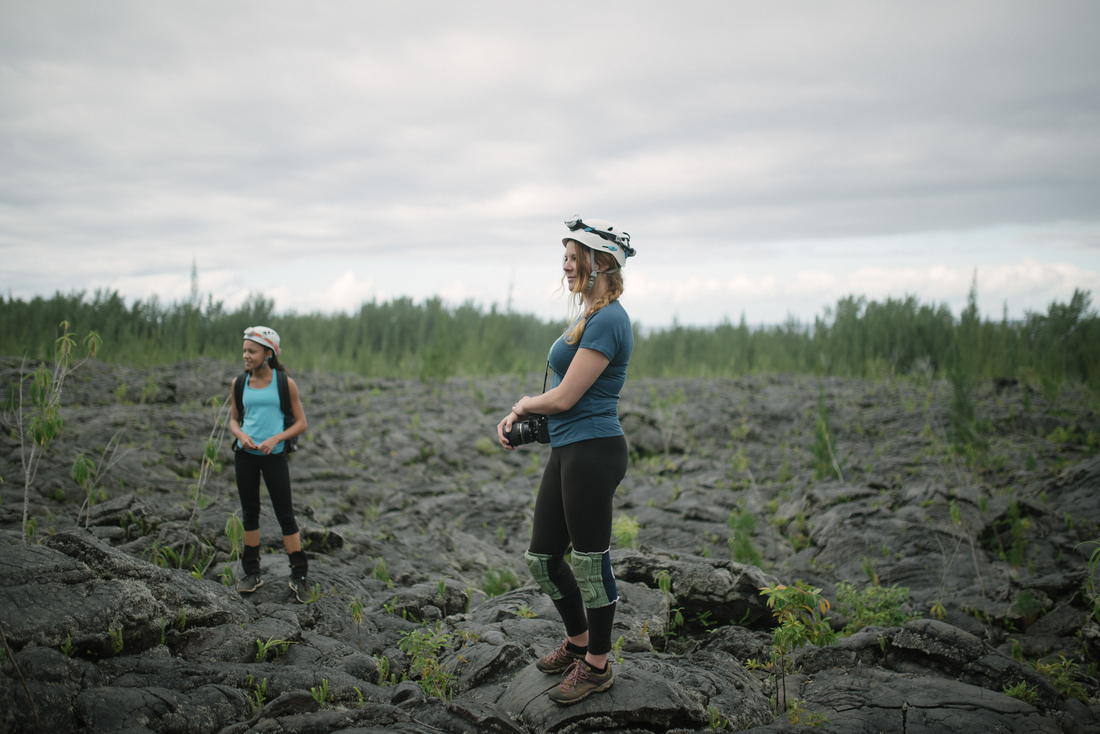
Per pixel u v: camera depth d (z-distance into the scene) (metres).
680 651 4.98
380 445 11.78
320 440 11.63
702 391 16.33
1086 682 4.59
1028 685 3.83
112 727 2.85
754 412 14.25
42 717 2.76
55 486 7.17
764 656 4.58
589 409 3.08
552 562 3.27
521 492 10.17
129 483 7.75
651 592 5.29
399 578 6.36
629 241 3.18
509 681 3.67
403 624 4.94
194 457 9.19
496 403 14.81
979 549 7.48
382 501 9.53
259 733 2.96
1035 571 6.95
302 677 3.58
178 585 3.91
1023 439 11.83
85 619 3.30
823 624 3.83
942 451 11.14
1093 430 12.04
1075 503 8.19
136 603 3.52
